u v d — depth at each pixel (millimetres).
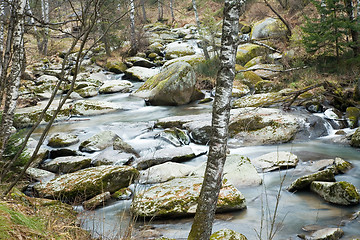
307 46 13945
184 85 14156
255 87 14938
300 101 11195
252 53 20391
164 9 41375
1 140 4453
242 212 5223
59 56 23406
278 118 9688
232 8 2947
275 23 22578
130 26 26953
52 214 4070
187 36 30203
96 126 11469
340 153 8008
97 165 7684
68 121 12477
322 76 13516
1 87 3100
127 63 23500
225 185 5656
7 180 5680
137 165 7598
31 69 20422
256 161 7414
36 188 5988
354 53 14000
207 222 3096
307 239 4223
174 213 5000
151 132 9977
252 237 4406
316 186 5746
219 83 3043
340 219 4777
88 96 17016
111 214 5285
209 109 13180
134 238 4148
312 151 8281
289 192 5961
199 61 20641
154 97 14484
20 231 2680
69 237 3188
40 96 16281
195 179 5871
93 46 2230
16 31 4430
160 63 23891
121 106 14039
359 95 10641
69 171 7449
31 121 12125
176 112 13234
